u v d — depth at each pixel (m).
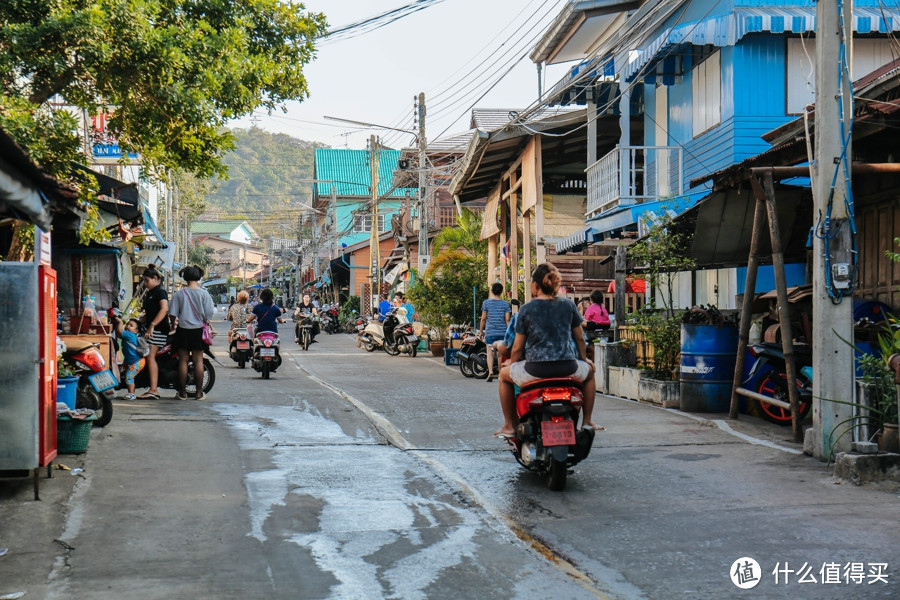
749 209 12.07
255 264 121.44
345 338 37.41
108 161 18.17
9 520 5.98
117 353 11.78
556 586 4.84
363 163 70.50
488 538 5.77
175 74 10.88
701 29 15.34
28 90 11.87
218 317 68.62
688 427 10.16
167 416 10.62
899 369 7.16
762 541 5.64
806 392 10.13
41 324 6.50
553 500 6.81
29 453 6.43
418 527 6.01
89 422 8.12
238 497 6.74
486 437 9.70
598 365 14.36
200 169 12.34
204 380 14.01
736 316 12.43
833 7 8.34
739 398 11.10
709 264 13.18
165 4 11.74
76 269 15.27
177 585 4.78
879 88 9.34
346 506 6.54
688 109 18.12
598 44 21.78
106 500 6.54
